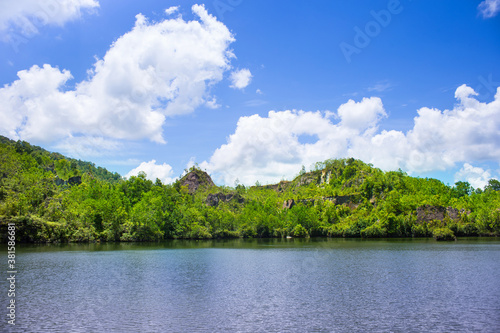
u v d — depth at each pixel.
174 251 113.31
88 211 158.38
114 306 41.66
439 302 43.44
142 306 41.75
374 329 33.41
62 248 114.56
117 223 160.12
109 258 89.44
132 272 67.06
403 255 96.06
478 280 57.38
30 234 127.12
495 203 195.38
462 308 40.56
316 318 37.00
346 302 43.81
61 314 38.06
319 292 49.72
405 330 33.09
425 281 57.12
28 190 153.00
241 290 51.16
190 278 61.06
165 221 190.75
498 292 48.62
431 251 105.81
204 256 98.44
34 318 36.47
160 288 52.31
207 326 34.34
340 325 34.62
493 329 33.19
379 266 75.25
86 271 67.44
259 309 40.59
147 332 32.47
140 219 166.62
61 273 64.56
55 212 142.00
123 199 195.00
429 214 193.50
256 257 96.12
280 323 35.28
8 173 171.12
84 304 42.38
